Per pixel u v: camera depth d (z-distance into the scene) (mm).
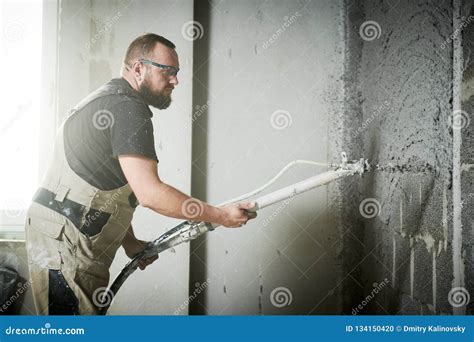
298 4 1615
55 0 1577
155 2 1574
